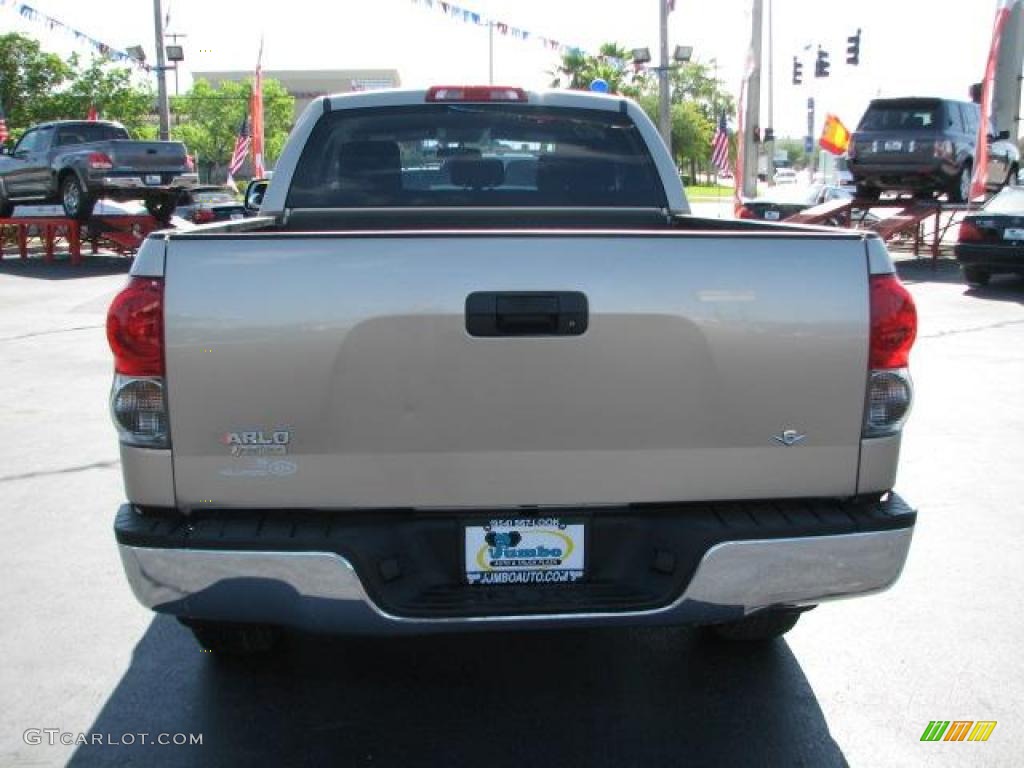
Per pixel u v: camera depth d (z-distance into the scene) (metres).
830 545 2.85
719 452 2.87
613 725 3.36
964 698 3.52
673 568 2.89
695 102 79.31
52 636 4.04
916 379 8.88
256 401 2.77
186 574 2.76
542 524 2.90
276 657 3.84
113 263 21.28
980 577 4.57
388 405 2.79
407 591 2.87
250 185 6.62
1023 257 14.42
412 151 4.97
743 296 2.81
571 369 2.80
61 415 7.83
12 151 21.75
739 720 3.38
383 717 3.42
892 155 18.12
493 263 2.76
